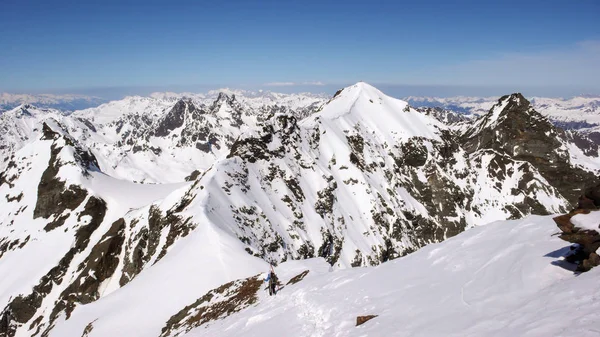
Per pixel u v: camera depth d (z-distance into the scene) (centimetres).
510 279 1526
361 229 15738
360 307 1916
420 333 1365
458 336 1246
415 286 1891
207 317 3853
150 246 10144
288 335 2002
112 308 5947
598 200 1472
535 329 1081
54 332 6225
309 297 2447
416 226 18688
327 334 1764
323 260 4450
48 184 16712
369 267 2806
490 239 2111
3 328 11512
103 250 12150
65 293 11650
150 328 4959
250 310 3042
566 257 1485
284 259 10762
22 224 15962
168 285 6012
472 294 1533
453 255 2106
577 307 1105
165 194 16700
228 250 6975
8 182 18588
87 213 15062
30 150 19338
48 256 13662
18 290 12344
